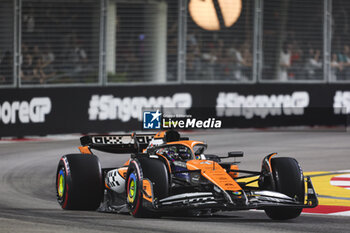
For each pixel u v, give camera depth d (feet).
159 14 266.16
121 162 188.65
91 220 104.63
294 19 287.89
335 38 297.94
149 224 99.81
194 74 274.98
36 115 238.27
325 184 157.69
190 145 111.55
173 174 110.52
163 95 263.08
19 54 240.73
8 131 233.35
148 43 265.34
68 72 251.80
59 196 121.39
